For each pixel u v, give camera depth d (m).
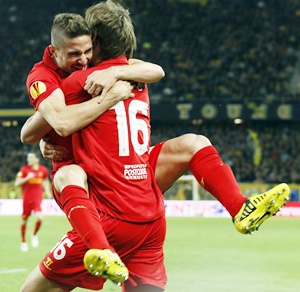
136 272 4.43
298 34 41.72
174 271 11.45
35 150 38.31
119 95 4.29
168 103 36.56
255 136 37.44
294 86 38.78
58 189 4.27
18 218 27.30
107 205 4.25
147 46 42.81
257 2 43.91
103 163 4.27
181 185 29.12
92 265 3.74
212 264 12.46
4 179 37.12
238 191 4.38
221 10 43.97
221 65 40.81
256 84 39.34
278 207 4.22
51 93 4.32
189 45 42.38
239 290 9.48
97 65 4.43
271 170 35.91
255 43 41.72
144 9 44.78
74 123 4.20
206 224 23.52
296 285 9.90
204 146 4.54
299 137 37.03
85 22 4.32
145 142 4.43
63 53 4.30
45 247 16.30
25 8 44.97
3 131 39.53
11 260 13.47
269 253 14.44
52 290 4.57
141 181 4.37
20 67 42.00
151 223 4.34
